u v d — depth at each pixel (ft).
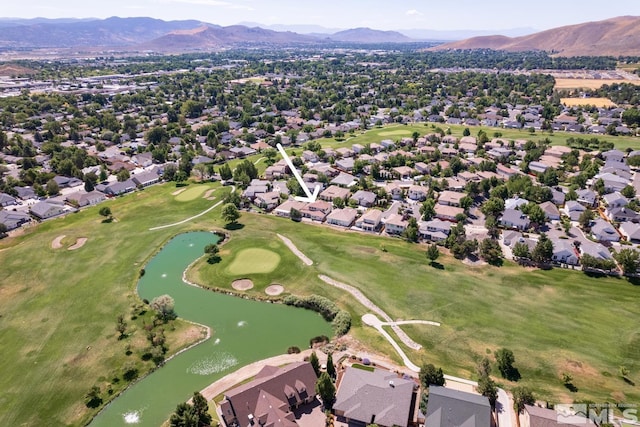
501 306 280.72
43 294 304.50
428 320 269.03
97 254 360.89
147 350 247.70
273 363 235.81
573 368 226.17
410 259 342.85
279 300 295.69
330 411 203.41
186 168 568.41
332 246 368.27
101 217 439.63
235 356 243.60
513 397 206.49
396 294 296.51
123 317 277.23
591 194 443.73
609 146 612.29
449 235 363.56
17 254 359.25
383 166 572.10
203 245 381.81
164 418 202.69
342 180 515.50
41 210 437.17
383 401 198.39
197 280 323.37
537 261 331.57
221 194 495.41
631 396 206.08
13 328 267.80
